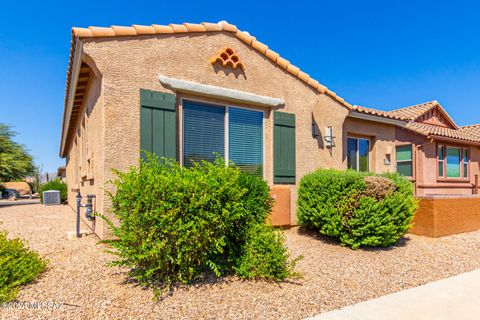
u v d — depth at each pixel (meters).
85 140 9.48
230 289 4.45
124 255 4.38
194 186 4.30
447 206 9.03
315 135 9.76
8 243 4.72
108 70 6.35
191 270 4.39
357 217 6.84
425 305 4.23
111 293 4.13
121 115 6.43
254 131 8.59
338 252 6.67
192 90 7.34
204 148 7.80
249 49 8.38
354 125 11.80
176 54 7.23
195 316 3.61
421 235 8.88
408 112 16.25
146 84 6.79
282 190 8.37
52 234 7.50
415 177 13.30
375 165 12.43
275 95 8.73
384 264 6.04
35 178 43.38
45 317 3.45
